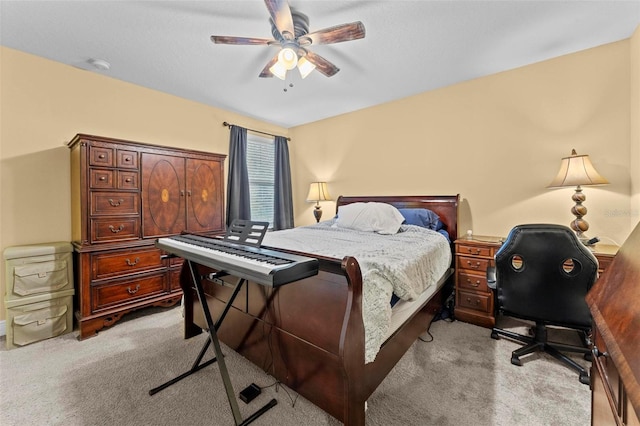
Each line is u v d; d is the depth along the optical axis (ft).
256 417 4.66
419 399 5.08
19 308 7.02
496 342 7.12
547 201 8.60
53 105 8.20
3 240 7.52
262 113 13.04
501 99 9.23
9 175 7.59
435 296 7.75
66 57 7.98
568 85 8.16
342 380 4.00
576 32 7.07
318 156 14.28
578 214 7.48
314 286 4.42
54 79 8.21
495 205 9.46
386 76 9.39
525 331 7.78
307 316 4.48
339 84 9.98
